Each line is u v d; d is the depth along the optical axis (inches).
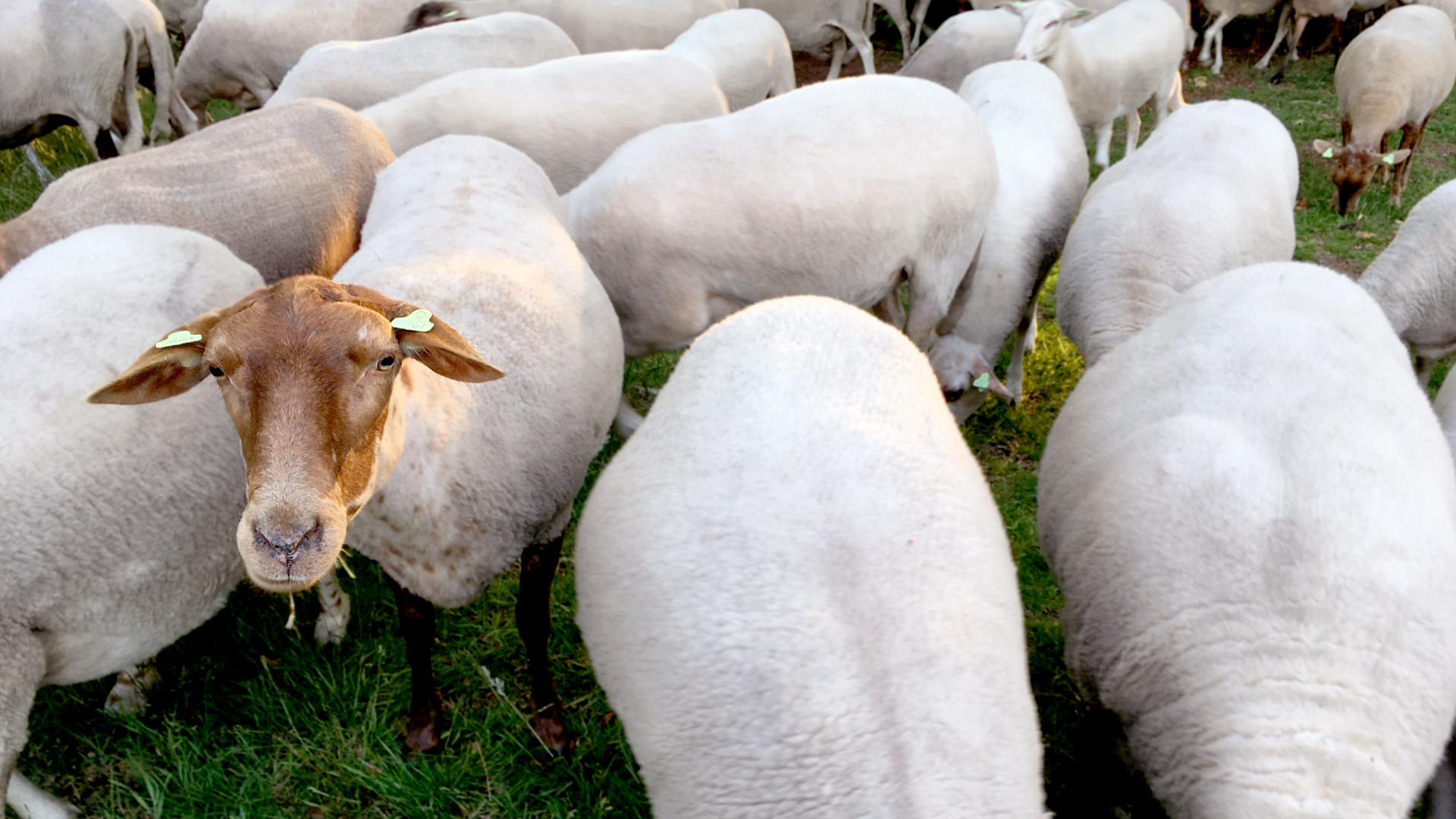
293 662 135.5
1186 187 172.7
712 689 79.9
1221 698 88.7
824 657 77.4
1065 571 113.2
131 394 88.6
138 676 131.8
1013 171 196.2
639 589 90.0
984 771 74.9
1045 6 291.6
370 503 103.3
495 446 113.0
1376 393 106.3
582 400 127.6
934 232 173.9
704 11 317.1
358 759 124.5
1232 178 176.2
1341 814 77.7
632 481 101.0
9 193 265.4
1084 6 378.9
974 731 76.4
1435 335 186.2
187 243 131.4
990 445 198.7
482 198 146.9
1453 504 104.2
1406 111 325.4
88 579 104.0
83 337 113.0
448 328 88.4
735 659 79.7
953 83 321.4
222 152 169.2
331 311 81.0
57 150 312.5
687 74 229.9
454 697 135.7
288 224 168.9
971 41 316.2
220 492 115.6
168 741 124.5
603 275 170.4
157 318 119.8
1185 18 423.5
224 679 135.6
